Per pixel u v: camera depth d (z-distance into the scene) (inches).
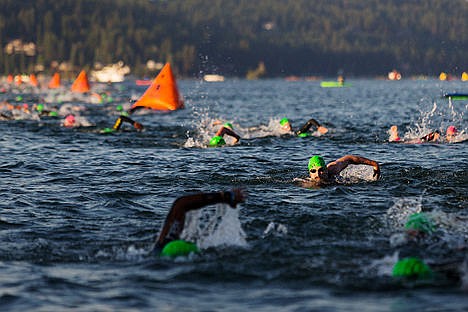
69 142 1621.6
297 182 1048.8
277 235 721.6
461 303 517.3
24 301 536.7
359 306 517.3
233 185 1031.6
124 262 638.5
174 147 1517.0
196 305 524.7
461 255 643.5
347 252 658.2
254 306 521.7
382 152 1403.8
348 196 934.4
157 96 2333.9
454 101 4377.5
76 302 533.6
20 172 1178.0
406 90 7288.4
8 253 670.5
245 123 2511.1
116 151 1444.4
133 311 513.3
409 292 546.0
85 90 5142.7
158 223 797.2
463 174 1101.1
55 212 856.9
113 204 902.4
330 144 1556.3
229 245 680.4
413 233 703.1
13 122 2194.9
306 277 587.8
